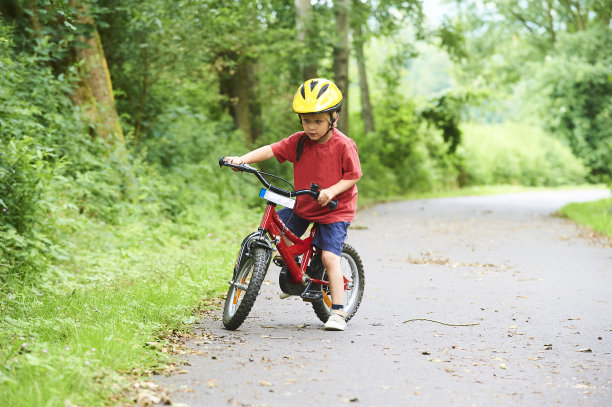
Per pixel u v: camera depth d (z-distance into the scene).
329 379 4.34
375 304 7.05
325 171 5.62
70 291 6.68
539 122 58.75
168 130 15.46
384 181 33.19
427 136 41.28
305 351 5.03
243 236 12.30
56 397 3.52
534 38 48.53
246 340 5.30
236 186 16.80
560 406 3.93
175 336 5.27
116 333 4.77
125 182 12.05
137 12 12.79
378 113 37.97
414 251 11.68
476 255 11.23
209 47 14.66
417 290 7.90
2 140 8.02
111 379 3.94
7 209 7.31
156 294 6.17
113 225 10.84
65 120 11.05
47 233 8.12
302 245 5.75
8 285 6.39
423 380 4.38
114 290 6.66
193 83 16.33
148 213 12.15
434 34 27.23
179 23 13.74
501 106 50.53
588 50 46.19
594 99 51.09
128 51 14.11
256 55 18.17
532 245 12.70
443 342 5.44
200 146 16.50
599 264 10.18
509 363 4.84
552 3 46.44
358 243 12.79
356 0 22.94
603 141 50.97
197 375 4.31
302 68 21.83
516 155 49.94
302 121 5.51
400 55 36.28
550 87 51.53
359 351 5.09
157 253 9.51
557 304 7.09
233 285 5.70
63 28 11.62
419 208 23.92
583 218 17.97
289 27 22.11
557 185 50.38
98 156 11.87
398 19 25.16
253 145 21.62
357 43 24.91
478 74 48.03
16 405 3.45
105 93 12.77
